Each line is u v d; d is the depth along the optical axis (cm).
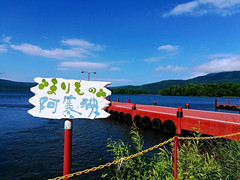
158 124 1596
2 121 2312
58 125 2069
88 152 1159
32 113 296
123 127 2000
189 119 1305
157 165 416
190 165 371
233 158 423
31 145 1298
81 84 321
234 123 1046
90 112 315
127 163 423
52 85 312
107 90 326
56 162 999
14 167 928
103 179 805
